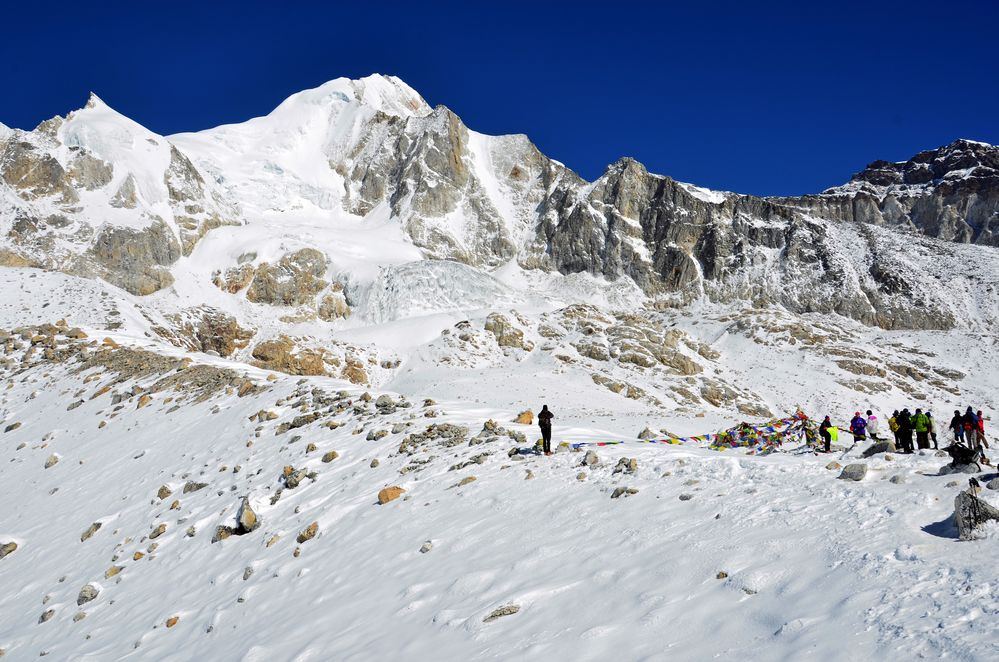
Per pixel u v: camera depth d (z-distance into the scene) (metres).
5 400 36.88
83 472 25.31
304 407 24.89
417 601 10.04
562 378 64.75
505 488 14.08
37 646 14.22
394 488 15.48
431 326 81.56
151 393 31.89
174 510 19.41
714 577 8.26
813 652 6.23
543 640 7.82
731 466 12.36
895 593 6.85
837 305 113.38
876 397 70.56
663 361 73.38
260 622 11.60
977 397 74.50
